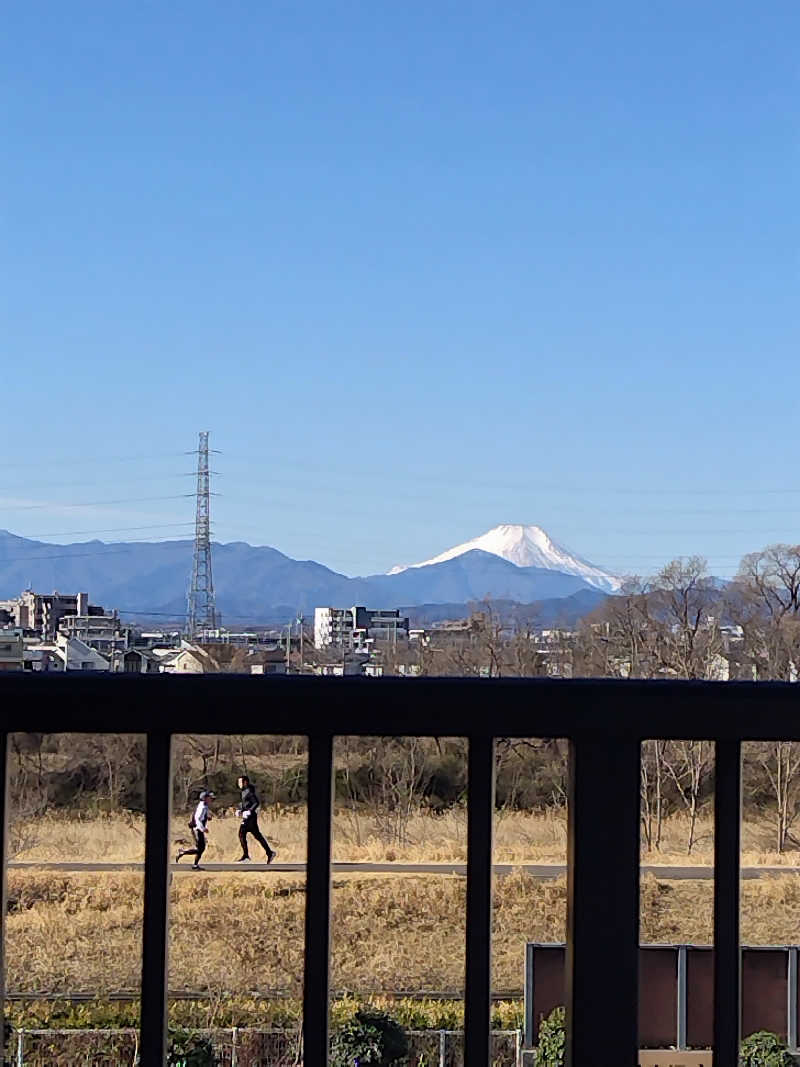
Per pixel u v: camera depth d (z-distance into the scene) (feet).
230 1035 36.68
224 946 45.27
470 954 3.46
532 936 47.50
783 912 49.06
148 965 3.48
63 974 42.57
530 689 3.48
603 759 3.48
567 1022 3.51
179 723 3.49
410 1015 39.93
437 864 53.36
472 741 3.50
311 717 3.49
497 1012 38.83
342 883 50.16
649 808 54.95
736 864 3.51
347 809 60.49
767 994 32.24
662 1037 28.84
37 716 3.50
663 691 3.48
